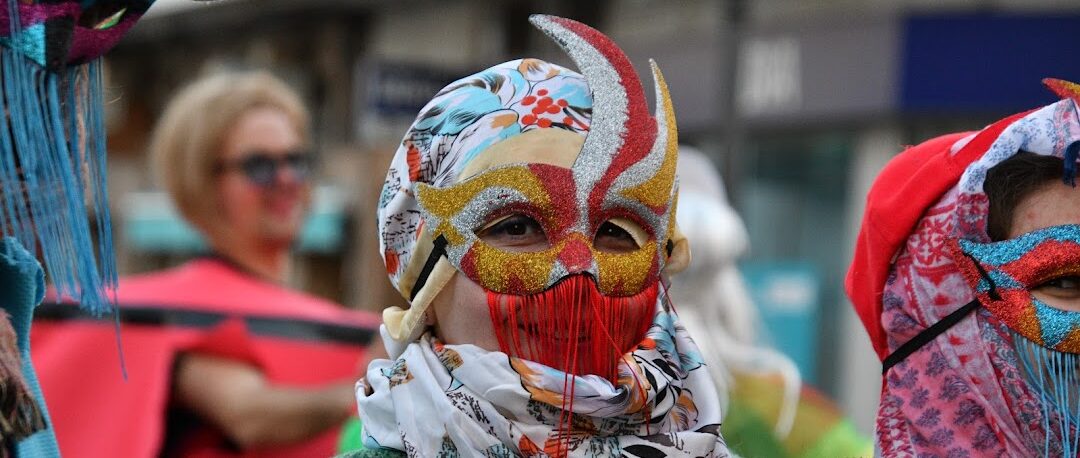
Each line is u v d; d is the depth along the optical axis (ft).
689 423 6.91
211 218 12.86
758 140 34.68
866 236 7.64
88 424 11.39
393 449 6.91
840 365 32.14
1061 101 6.98
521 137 6.73
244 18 49.70
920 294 7.32
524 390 6.51
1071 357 6.91
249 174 12.89
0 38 5.46
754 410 11.48
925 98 29.89
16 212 5.59
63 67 5.57
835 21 31.60
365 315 13.57
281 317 12.51
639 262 6.75
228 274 12.77
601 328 6.63
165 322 11.82
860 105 31.14
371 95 19.45
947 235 7.18
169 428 11.76
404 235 7.04
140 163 54.39
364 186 43.91
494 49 41.32
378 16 46.47
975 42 29.09
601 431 6.68
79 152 5.77
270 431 11.48
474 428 6.54
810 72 32.30
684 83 35.24
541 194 6.62
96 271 5.65
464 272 6.67
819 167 33.19
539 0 39.99
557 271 6.57
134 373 11.52
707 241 12.43
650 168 6.80
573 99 6.86
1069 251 6.86
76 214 5.59
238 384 11.51
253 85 13.29
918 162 7.49
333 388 11.65
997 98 29.04
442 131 6.89
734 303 12.59
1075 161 6.93
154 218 51.62
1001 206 6.98
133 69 54.29
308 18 48.03
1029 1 29.32
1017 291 6.93
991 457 7.18
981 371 7.13
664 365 6.77
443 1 43.21
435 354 6.82
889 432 7.48
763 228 34.55
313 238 44.47
